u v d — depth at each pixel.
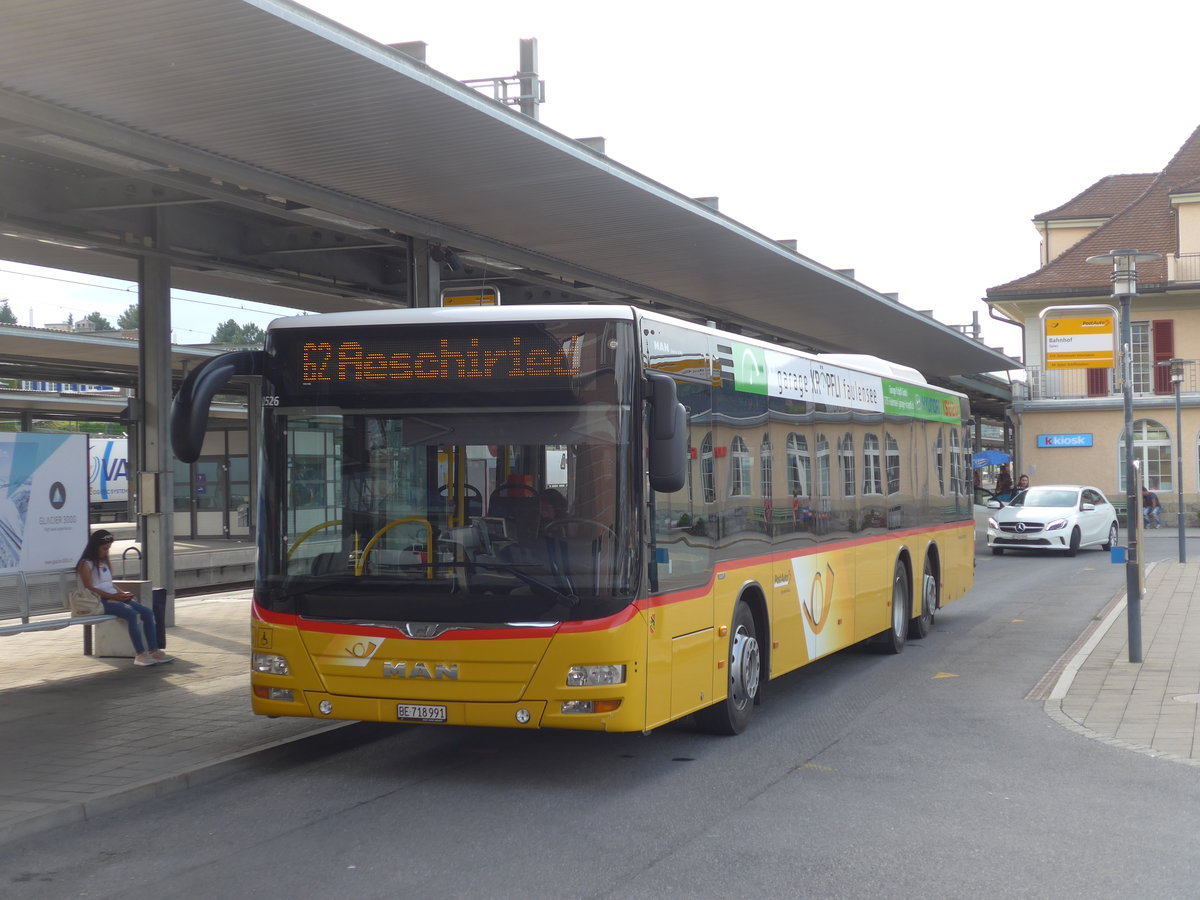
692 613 8.40
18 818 6.77
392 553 7.68
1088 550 33.44
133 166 11.19
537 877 5.87
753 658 9.71
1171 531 42.38
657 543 7.82
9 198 12.65
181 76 9.12
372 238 14.23
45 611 12.02
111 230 13.99
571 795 7.57
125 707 10.31
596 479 7.54
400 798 7.54
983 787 7.69
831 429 11.88
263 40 8.48
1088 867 6.00
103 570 12.47
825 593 11.48
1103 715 9.91
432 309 7.84
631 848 6.38
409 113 10.13
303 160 11.37
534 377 7.66
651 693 7.70
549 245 15.55
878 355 29.22
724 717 9.26
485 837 6.61
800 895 5.58
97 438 51.97
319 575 7.80
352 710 7.69
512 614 7.47
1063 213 53.31
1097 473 46.44
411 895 5.61
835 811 7.12
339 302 18.39
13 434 11.64
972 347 27.89
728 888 5.69
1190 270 45.00
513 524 7.56
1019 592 21.48
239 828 6.86
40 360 23.17
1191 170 49.84
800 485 10.91
